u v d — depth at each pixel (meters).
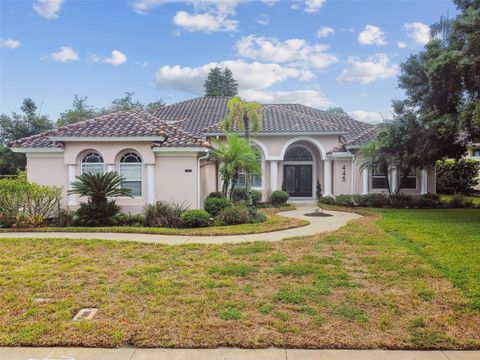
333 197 23.80
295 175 26.39
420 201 21.36
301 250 9.83
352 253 9.45
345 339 5.01
